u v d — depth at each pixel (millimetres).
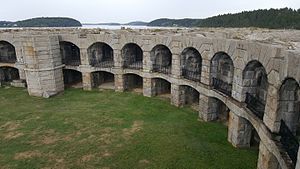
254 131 20781
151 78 31047
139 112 27188
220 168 17125
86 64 34188
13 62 37344
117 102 30297
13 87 36781
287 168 11039
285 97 13117
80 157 18766
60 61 33906
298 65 10719
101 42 32812
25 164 18000
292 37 20391
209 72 22922
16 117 26297
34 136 22156
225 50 20031
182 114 26438
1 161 18391
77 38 33375
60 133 22641
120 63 32750
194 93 29609
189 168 17188
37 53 31031
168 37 27516
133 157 18594
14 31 40406
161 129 22969
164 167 17328
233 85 19344
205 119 24453
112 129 23188
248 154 18625
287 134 13031
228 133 20766
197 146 19844
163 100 30609
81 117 26000
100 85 36750
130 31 35719
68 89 35656
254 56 15797
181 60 27094
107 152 19328
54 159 18578
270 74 13688
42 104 30094
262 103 17453
